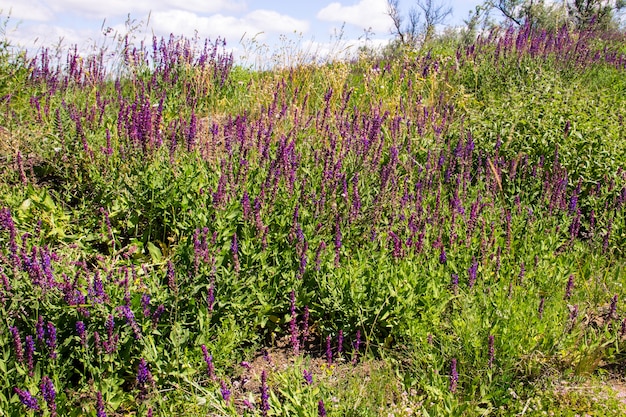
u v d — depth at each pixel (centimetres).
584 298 461
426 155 629
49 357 336
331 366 377
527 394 353
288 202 487
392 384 357
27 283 358
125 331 352
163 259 470
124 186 516
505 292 425
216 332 388
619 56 1169
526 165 591
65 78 748
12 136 563
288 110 688
